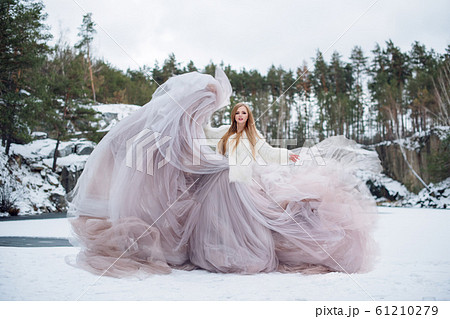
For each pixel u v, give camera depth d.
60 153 15.48
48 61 17.47
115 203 2.88
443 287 2.25
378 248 3.04
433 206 17.73
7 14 13.28
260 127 24.33
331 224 2.94
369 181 22.69
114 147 3.08
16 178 12.61
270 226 2.96
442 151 20.45
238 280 2.48
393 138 25.39
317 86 26.92
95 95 23.22
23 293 2.01
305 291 2.15
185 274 2.71
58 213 12.37
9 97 13.27
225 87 3.27
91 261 2.69
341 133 25.86
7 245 4.05
